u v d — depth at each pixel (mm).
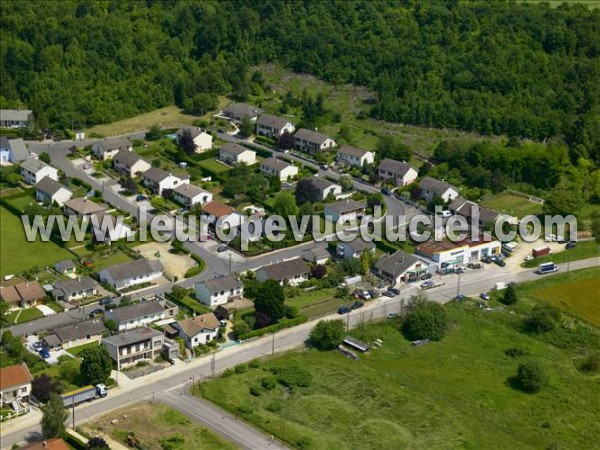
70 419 157750
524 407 169500
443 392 172750
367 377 175375
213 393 167625
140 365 177875
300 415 162125
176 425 156875
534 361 178500
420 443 155000
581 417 167875
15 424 156625
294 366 178125
